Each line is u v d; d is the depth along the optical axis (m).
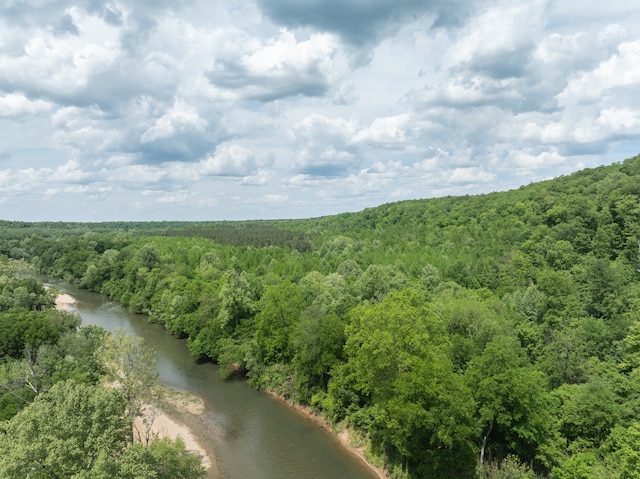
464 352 51.50
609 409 38.62
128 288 130.38
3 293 93.44
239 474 45.50
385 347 43.09
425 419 38.25
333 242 156.75
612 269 71.19
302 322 59.78
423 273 97.38
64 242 194.12
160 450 37.41
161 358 81.12
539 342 56.94
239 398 64.19
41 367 54.81
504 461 39.84
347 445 50.88
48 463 25.52
